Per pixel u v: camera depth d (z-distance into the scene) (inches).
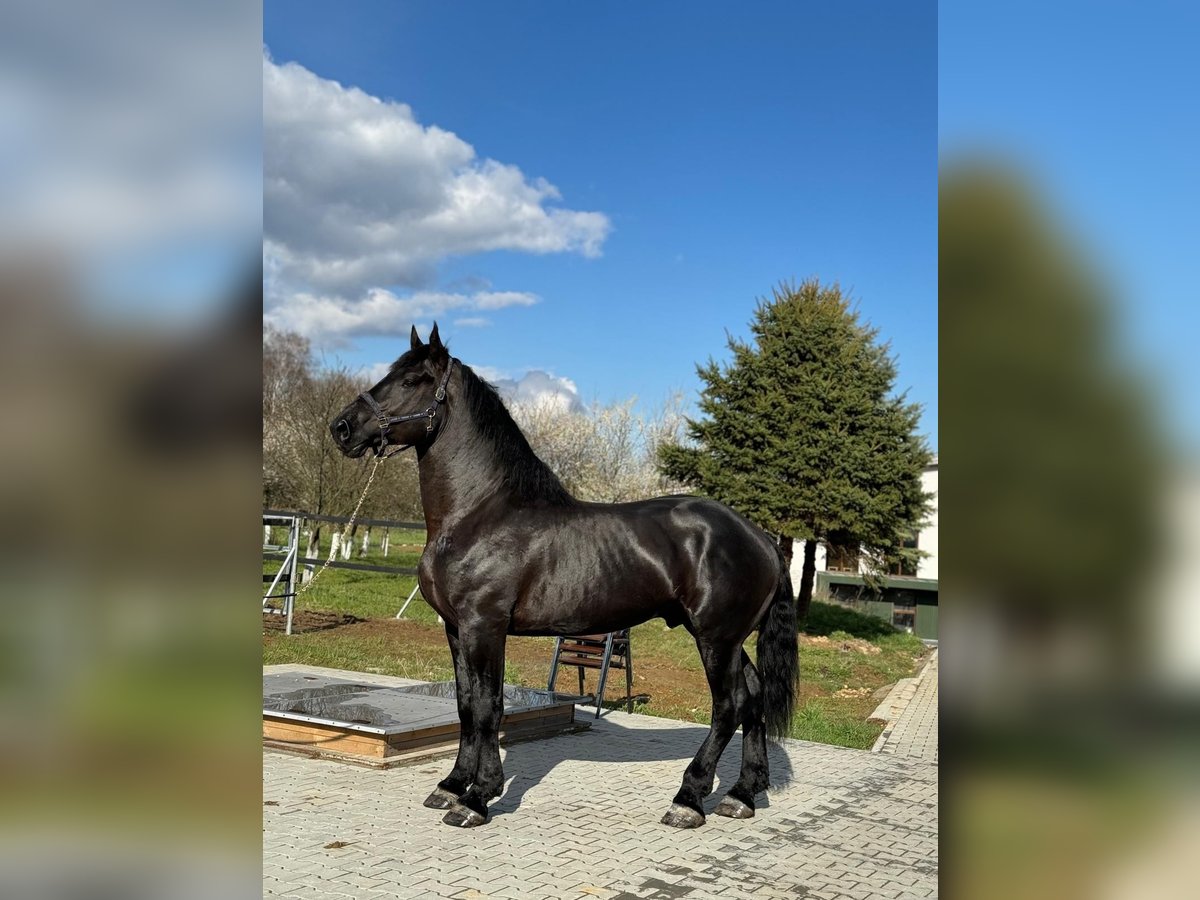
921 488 621.0
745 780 198.4
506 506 187.9
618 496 1067.3
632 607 189.5
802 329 601.9
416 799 192.9
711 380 628.7
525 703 270.7
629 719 309.0
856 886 151.8
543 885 146.1
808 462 584.4
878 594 775.1
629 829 179.6
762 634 200.8
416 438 187.8
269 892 137.3
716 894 145.9
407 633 467.2
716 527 192.9
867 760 261.3
